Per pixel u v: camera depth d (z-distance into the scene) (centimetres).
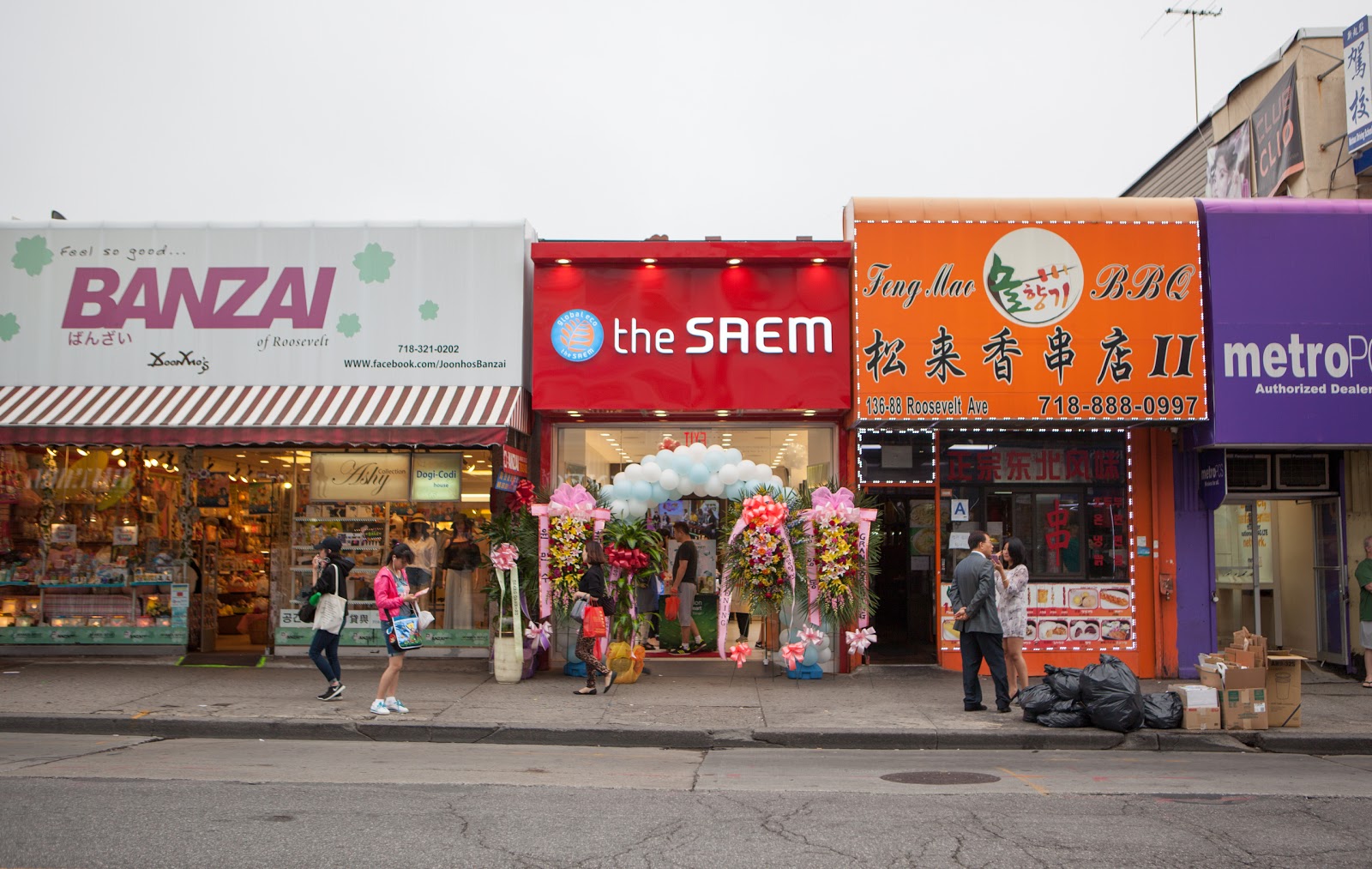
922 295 1356
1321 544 1498
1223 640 1588
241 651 1511
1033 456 1438
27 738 1005
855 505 1391
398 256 1440
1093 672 1040
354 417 1333
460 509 1461
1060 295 1355
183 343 1434
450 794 760
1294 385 1338
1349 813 725
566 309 1398
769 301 1395
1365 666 1377
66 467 1485
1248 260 1356
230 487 1531
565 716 1082
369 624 1443
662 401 1384
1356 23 1492
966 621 1133
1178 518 1432
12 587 1463
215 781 786
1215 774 881
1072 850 622
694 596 1444
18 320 1442
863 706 1157
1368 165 1487
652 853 607
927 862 594
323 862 577
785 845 627
